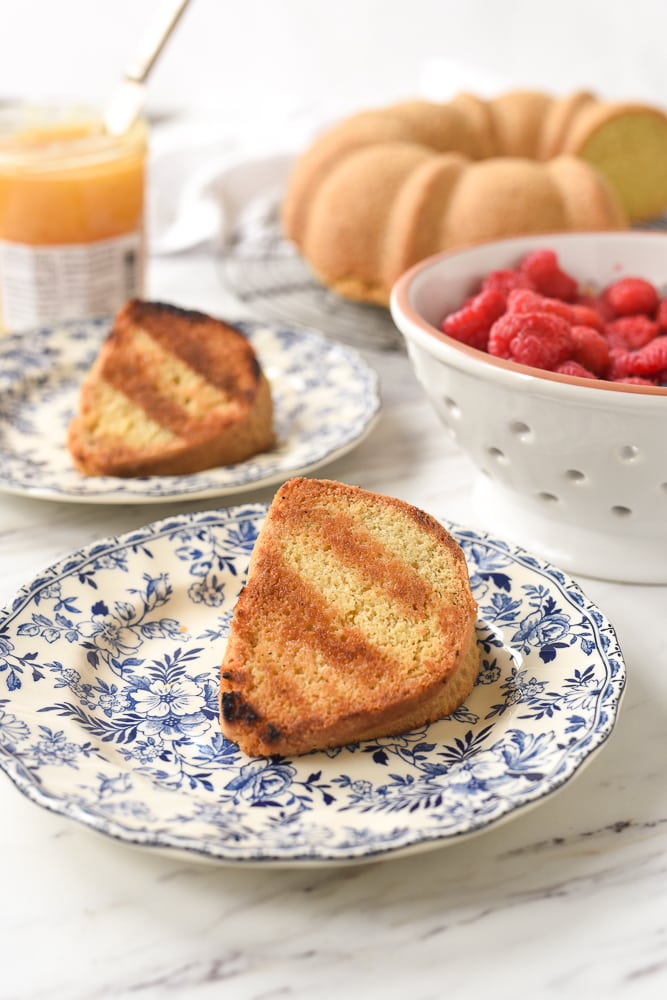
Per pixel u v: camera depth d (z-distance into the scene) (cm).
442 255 67
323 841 47
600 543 61
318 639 53
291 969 47
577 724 51
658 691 56
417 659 52
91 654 55
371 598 54
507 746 51
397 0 118
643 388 55
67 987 46
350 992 46
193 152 102
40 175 76
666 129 94
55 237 78
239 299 88
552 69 115
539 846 50
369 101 124
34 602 56
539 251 68
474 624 54
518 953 47
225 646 56
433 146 88
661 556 61
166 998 46
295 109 111
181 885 49
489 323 64
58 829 50
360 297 83
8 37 129
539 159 92
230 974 46
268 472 64
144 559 59
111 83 130
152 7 125
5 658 54
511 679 54
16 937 47
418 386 78
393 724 52
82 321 77
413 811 49
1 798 51
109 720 53
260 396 68
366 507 56
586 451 57
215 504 66
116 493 63
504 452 60
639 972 47
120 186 78
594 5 111
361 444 72
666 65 110
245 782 50
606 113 91
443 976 46
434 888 49
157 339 69
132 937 47
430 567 55
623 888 49
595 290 70
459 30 118
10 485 63
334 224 82
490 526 64
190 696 54
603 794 52
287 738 51
